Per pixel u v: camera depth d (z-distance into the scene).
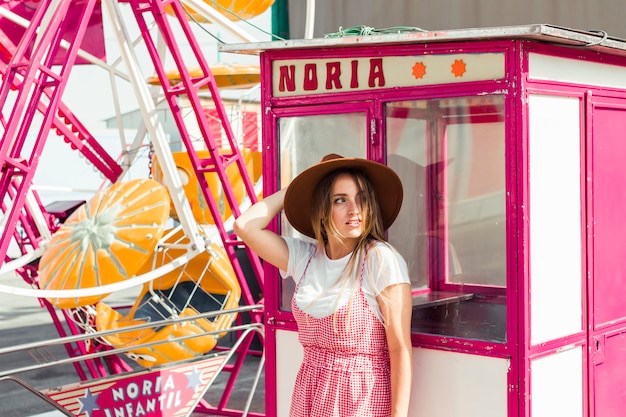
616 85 3.31
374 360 2.77
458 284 3.14
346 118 3.26
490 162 2.97
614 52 3.18
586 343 3.13
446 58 2.97
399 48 3.08
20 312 11.03
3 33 6.11
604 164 3.24
